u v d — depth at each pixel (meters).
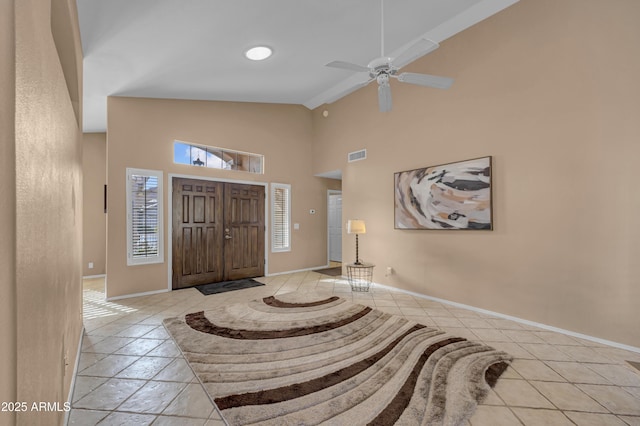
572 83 2.92
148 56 3.20
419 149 4.33
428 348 2.62
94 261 5.82
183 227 4.80
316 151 6.48
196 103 4.99
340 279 5.54
